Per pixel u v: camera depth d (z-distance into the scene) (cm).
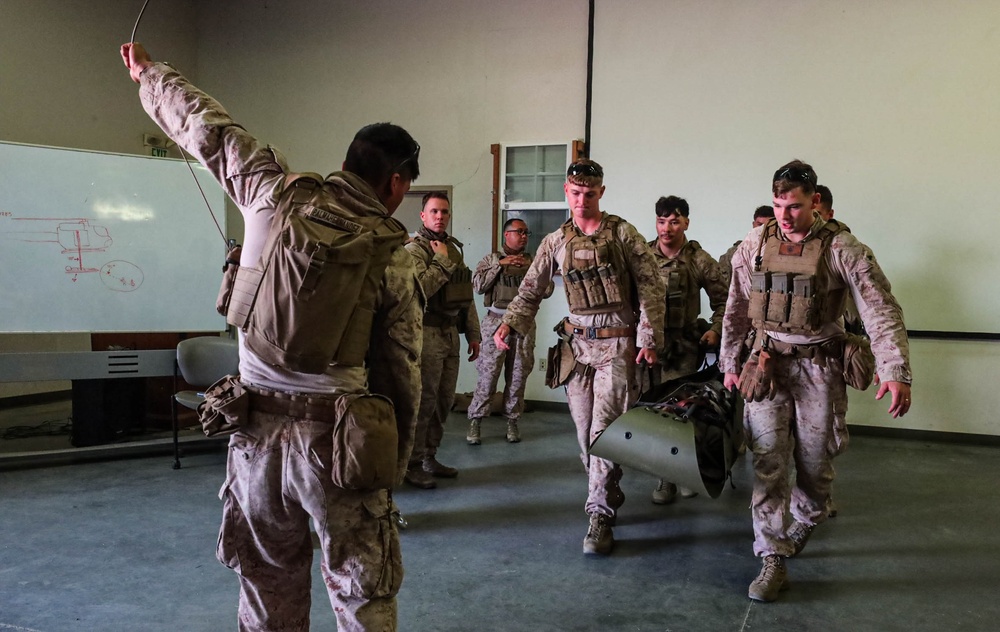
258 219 136
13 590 234
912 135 480
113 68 590
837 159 496
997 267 467
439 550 275
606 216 277
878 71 485
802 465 245
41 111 527
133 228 417
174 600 228
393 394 144
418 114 601
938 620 223
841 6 490
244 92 649
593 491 275
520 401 467
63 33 543
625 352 271
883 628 217
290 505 138
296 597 149
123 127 604
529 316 291
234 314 136
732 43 516
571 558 269
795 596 239
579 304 270
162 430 473
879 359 219
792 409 241
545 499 341
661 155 536
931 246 480
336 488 133
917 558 274
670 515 322
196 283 431
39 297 398
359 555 136
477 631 210
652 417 250
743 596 238
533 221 575
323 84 625
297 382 134
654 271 266
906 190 483
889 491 366
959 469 412
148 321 422
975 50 464
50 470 382
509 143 576
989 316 471
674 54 529
